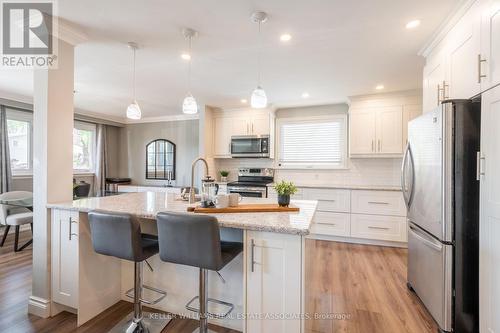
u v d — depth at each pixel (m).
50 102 2.01
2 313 2.03
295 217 1.63
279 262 1.41
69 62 2.13
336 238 3.98
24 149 4.42
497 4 1.37
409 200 2.30
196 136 5.72
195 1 1.71
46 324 1.91
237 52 2.49
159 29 2.08
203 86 3.57
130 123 6.27
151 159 6.08
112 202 2.20
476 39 1.57
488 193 1.44
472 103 1.66
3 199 3.41
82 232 1.95
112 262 2.19
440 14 1.83
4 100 3.94
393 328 1.88
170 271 2.08
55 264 2.00
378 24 1.97
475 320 1.67
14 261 3.00
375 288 2.47
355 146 3.96
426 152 1.96
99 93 3.96
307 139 4.64
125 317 2.01
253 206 1.93
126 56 2.59
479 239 1.53
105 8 1.79
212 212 1.78
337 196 3.91
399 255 3.36
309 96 4.00
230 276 1.91
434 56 2.21
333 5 1.74
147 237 2.00
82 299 1.94
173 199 2.42
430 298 1.93
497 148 1.37
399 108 3.74
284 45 2.33
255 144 4.55
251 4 1.74
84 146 5.62
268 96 4.01
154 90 3.78
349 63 2.72
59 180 2.08
